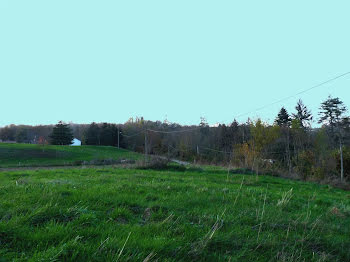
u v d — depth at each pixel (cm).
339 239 429
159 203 525
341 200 976
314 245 394
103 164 3497
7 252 253
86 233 319
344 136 3138
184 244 327
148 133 6081
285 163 3531
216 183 1067
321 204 802
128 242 303
